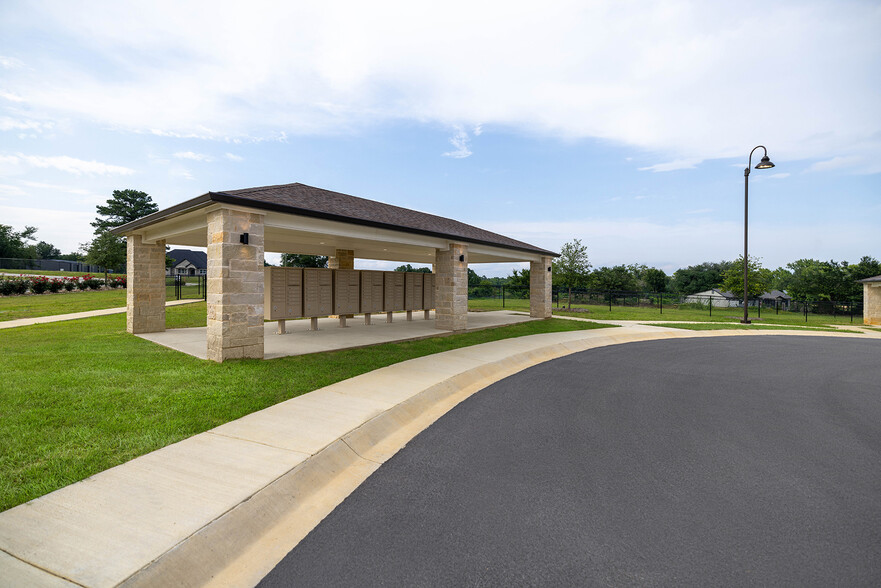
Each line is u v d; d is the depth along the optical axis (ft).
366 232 37.24
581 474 12.94
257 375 23.48
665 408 20.53
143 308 41.06
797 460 14.24
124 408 17.28
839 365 32.58
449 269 46.80
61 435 14.23
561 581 7.81
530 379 26.68
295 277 42.70
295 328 48.21
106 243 113.50
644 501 11.21
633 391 23.82
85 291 87.40
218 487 10.85
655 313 85.20
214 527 9.08
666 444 15.66
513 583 7.73
